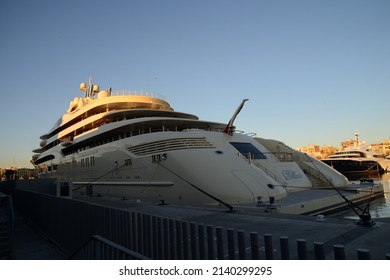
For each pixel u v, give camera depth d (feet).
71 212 29.94
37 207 42.70
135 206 53.62
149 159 66.18
